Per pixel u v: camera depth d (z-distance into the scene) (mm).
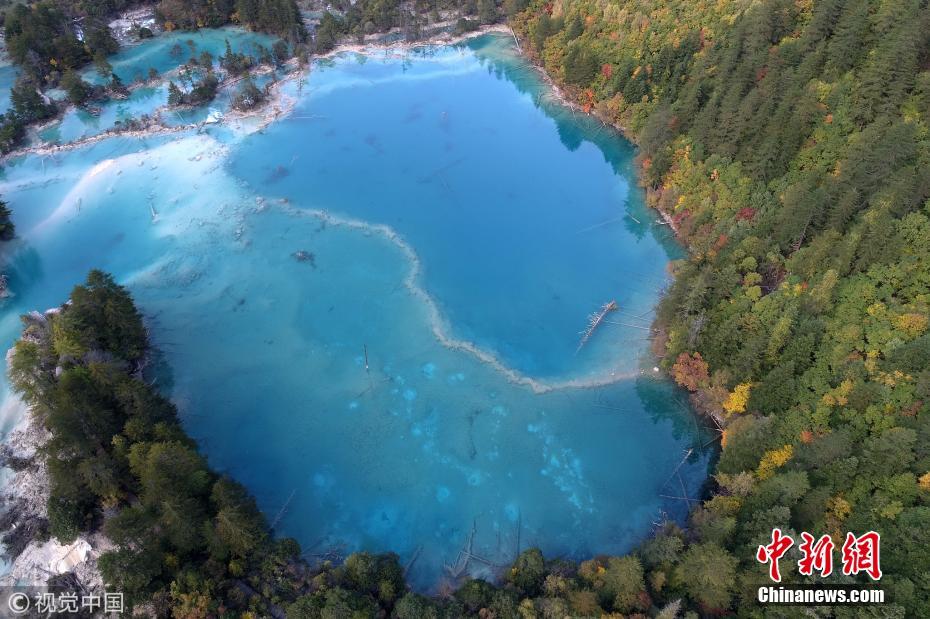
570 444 78188
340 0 187250
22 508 65688
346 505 71812
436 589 64000
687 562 56906
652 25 134125
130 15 181500
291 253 105188
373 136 135875
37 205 115375
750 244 87812
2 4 170750
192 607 54156
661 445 78375
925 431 59312
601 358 88688
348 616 53969
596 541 68875
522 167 128625
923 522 54312
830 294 76125
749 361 73312
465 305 97062
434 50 171875
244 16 172875
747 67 107812
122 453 64062
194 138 132750
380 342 90500
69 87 139500
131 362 84812
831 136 93688
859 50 101188
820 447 62438
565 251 108250
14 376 72562
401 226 111938
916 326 69812
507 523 70312
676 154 112625
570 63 139250
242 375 85688
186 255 104312
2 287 97875
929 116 88688
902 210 79250
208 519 60375
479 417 80750
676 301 84750
